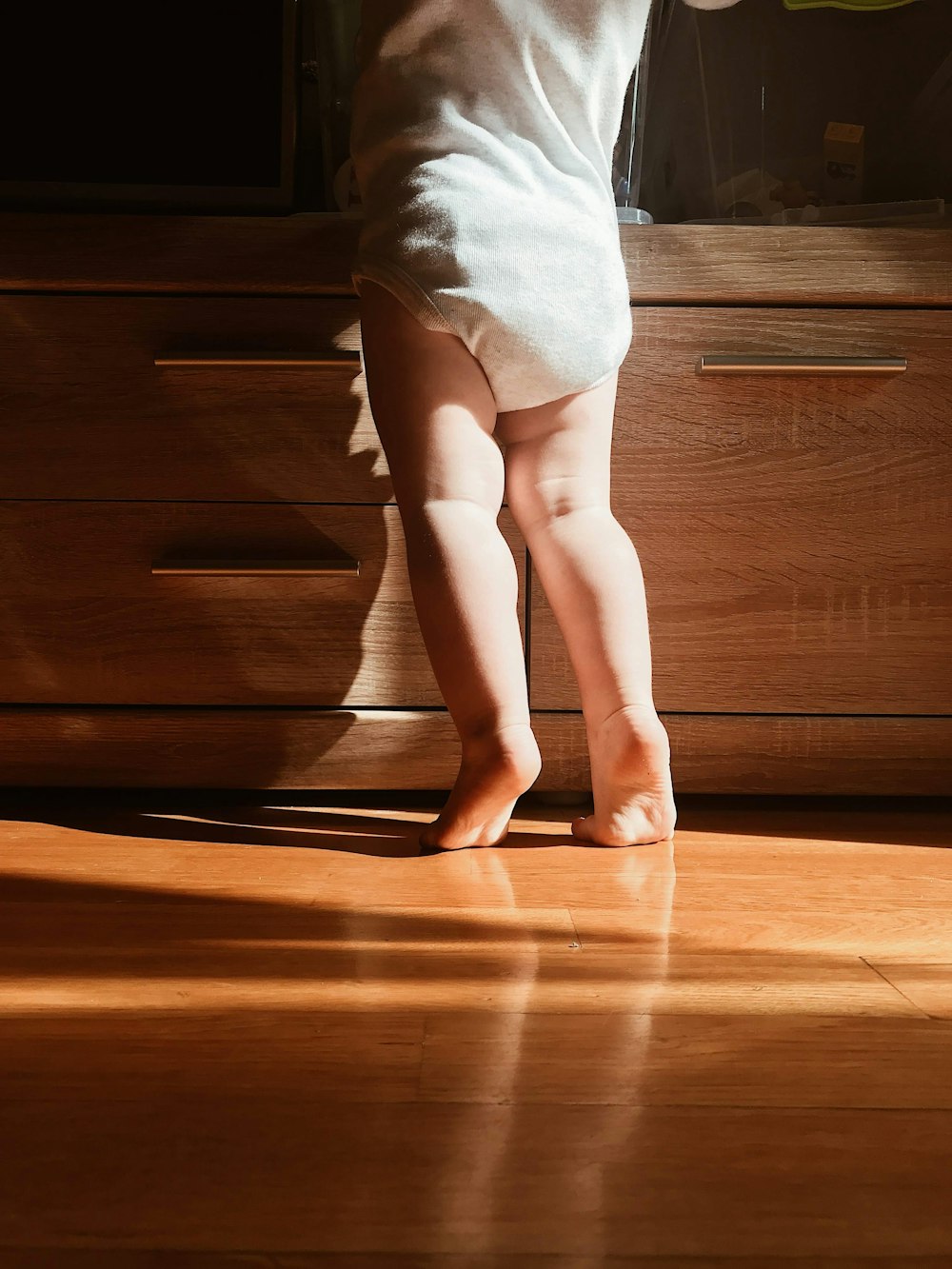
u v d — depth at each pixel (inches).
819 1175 15.0
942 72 55.6
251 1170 15.1
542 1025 20.9
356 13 54.6
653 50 57.6
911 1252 13.1
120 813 46.0
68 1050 19.6
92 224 45.0
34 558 45.9
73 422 45.6
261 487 45.9
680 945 26.5
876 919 29.1
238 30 48.2
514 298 38.2
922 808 47.9
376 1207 14.1
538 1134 16.2
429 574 37.2
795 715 46.5
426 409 38.6
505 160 39.2
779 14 56.8
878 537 46.2
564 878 34.1
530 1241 13.3
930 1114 16.9
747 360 45.1
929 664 46.4
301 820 44.7
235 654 46.1
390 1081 18.2
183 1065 18.9
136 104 48.5
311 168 58.4
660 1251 13.1
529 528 41.5
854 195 57.2
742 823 44.3
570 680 45.9
